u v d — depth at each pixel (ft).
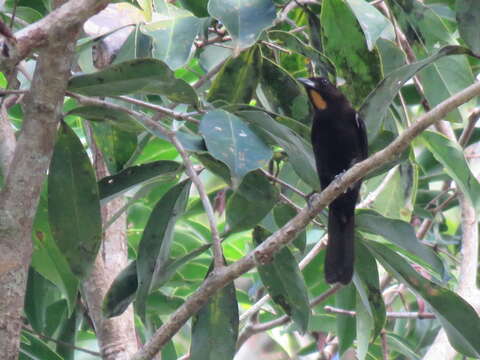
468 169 26.04
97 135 24.54
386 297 36.19
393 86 21.85
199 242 34.35
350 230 24.49
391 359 37.63
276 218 24.17
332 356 35.24
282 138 20.70
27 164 17.79
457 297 21.63
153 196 33.53
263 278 23.53
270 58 26.81
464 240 28.22
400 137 19.45
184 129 24.85
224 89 25.36
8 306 17.61
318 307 34.76
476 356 22.11
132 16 24.34
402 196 29.73
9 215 17.65
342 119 29.81
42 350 24.23
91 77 18.58
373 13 22.22
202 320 22.06
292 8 28.68
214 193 36.14
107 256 25.43
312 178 21.67
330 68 25.17
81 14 16.98
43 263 23.11
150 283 21.31
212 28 28.40
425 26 25.72
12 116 32.68
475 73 33.24
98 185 21.81
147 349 19.20
